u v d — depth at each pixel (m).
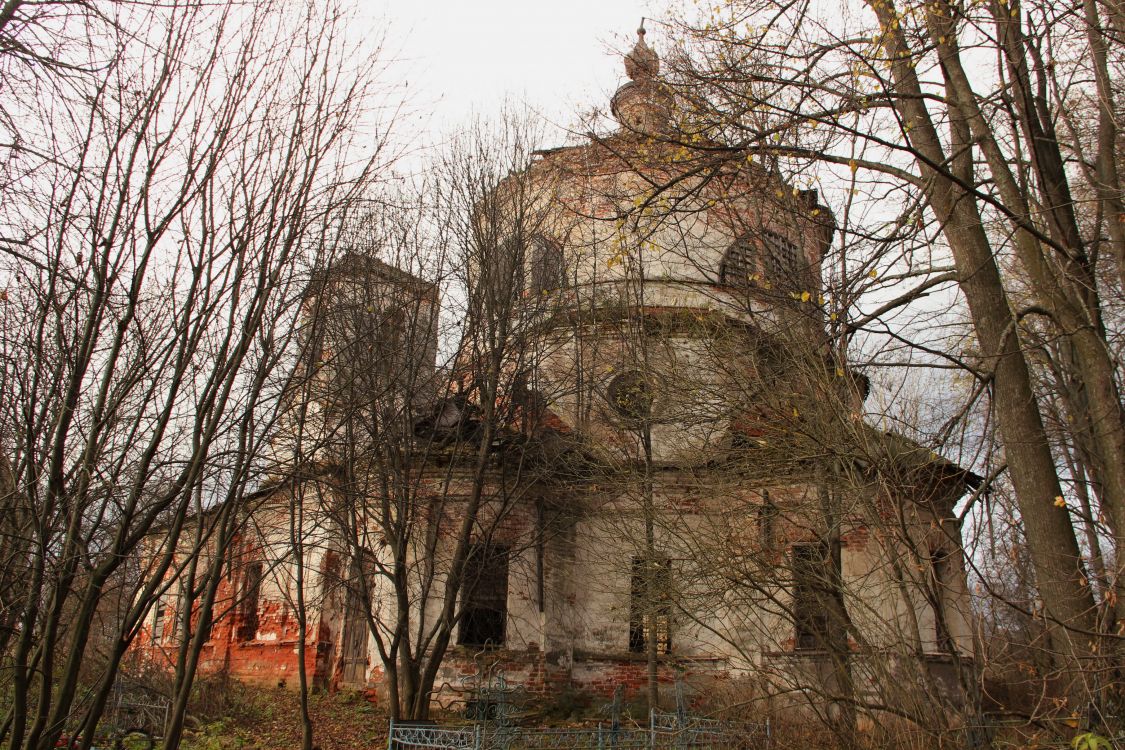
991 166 10.21
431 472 17.86
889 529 10.45
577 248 18.38
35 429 7.54
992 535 10.05
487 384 16.86
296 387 10.24
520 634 17.42
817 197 13.38
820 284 12.79
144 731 14.54
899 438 11.05
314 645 19.55
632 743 12.56
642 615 14.77
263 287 8.62
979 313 10.20
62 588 7.15
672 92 11.81
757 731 10.71
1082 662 8.44
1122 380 10.78
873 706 9.31
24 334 7.87
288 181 8.91
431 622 17.55
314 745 15.23
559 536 18.17
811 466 12.25
